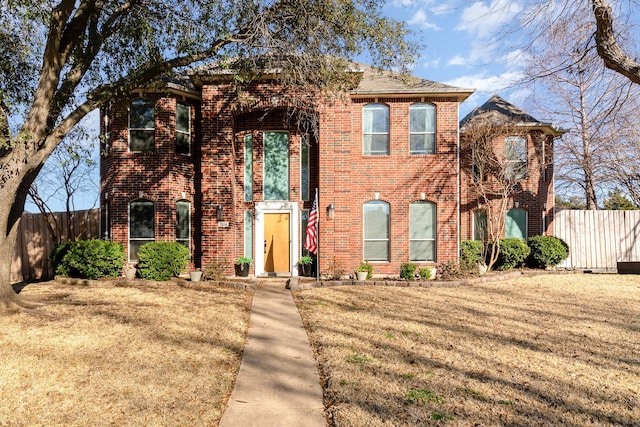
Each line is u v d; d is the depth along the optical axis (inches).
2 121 353.1
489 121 715.4
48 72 354.6
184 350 279.0
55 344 277.6
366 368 250.2
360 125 628.7
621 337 314.7
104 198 613.6
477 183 690.2
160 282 527.5
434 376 237.1
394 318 371.2
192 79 577.0
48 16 355.6
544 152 740.7
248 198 630.5
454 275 588.7
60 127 366.9
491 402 203.6
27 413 189.2
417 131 631.8
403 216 624.7
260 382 235.1
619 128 724.7
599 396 211.6
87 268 533.0
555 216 756.6
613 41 326.3
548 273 660.1
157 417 189.3
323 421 188.9
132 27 431.8
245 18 424.5
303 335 327.6
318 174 613.6
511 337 314.2
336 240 597.3
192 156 629.9
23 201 376.8
